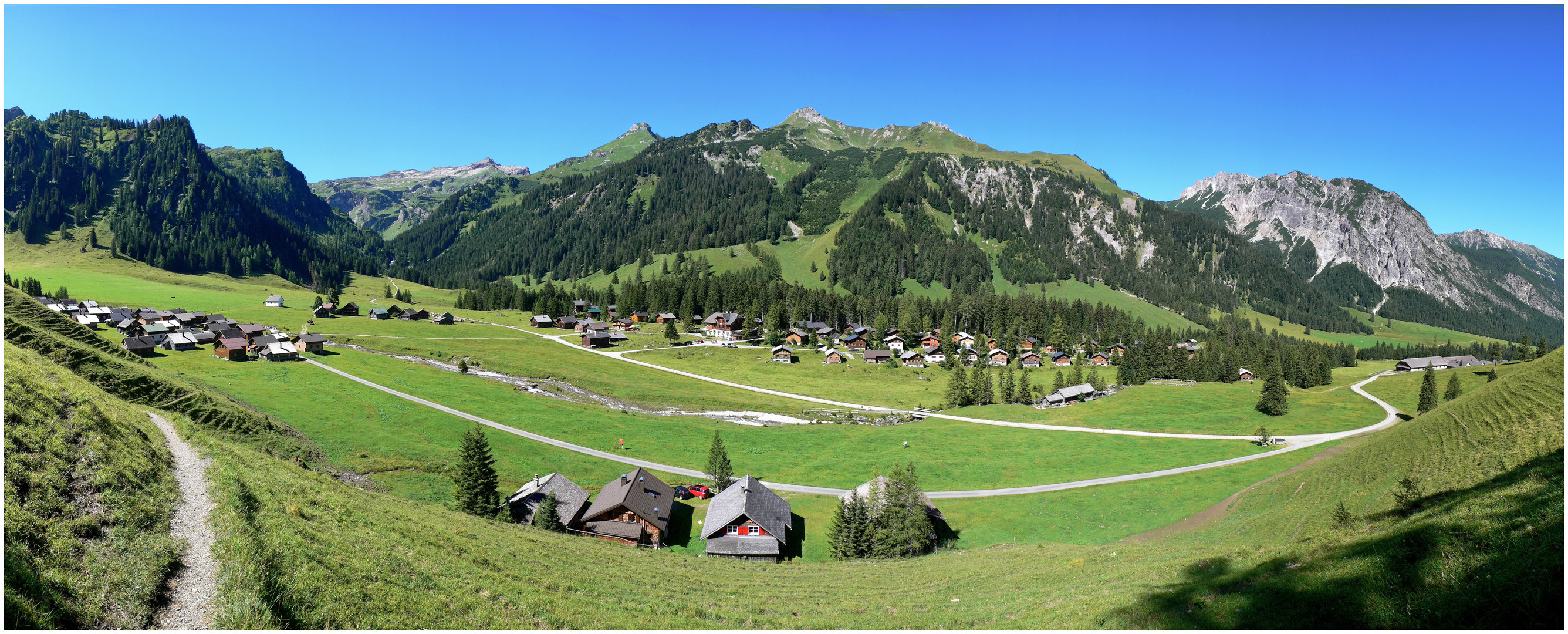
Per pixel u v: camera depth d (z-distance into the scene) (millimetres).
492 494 58250
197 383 90625
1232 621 24359
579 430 93312
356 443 78625
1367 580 23719
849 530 56094
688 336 197500
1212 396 122312
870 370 163625
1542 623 17781
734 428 100188
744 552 54656
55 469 24938
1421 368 164250
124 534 23594
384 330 170625
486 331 188000
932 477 78938
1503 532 22266
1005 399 128625
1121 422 106938
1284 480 62719
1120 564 37156
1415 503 33750
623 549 50625
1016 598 34312
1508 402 49406
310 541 28812
